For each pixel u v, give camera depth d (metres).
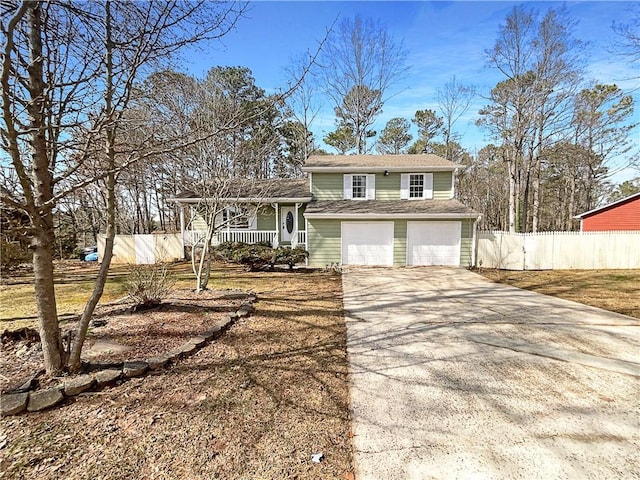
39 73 3.15
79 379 3.26
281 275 11.29
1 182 3.28
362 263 13.49
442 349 4.67
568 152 23.81
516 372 3.95
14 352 3.98
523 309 6.91
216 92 9.18
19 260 7.12
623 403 3.24
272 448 2.51
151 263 14.27
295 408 3.09
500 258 13.09
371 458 2.44
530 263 12.82
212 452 2.43
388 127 28.77
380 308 6.94
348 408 3.12
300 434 2.70
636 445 2.61
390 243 13.37
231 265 13.52
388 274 11.46
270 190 14.84
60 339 3.37
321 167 14.50
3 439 2.50
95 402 3.04
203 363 3.98
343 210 13.37
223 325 5.20
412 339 5.07
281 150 22.30
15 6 3.04
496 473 2.30
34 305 6.64
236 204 8.99
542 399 3.32
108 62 3.42
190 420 2.82
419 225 13.24
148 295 6.16
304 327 5.54
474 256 13.16
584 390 3.51
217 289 8.18
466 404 3.22
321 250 13.52
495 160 28.41
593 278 10.73
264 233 15.50
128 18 3.71
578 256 12.80
